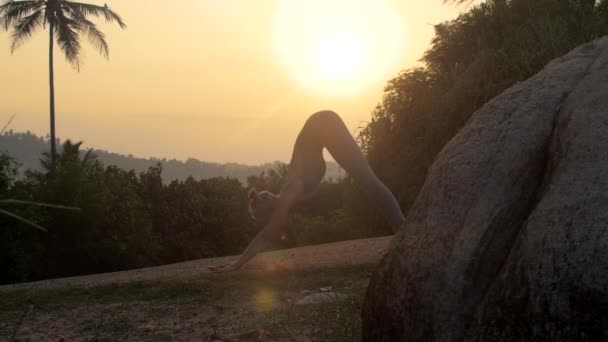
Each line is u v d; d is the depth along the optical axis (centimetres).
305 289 594
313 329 443
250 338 434
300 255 924
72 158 2550
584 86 269
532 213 234
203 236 3369
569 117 259
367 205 1839
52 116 3459
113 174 3072
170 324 495
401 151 1734
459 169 290
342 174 1959
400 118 1742
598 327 190
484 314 229
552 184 238
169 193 3331
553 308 203
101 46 3466
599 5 1603
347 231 1920
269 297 566
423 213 291
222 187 3691
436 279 261
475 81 1546
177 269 963
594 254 199
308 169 577
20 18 3300
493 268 254
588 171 228
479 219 267
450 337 247
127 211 2550
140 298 597
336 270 684
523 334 211
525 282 216
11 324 520
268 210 598
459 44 1819
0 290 739
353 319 451
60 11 3350
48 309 572
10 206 1830
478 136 300
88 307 574
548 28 1480
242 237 3459
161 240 2989
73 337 471
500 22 1708
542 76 313
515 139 286
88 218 2241
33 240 2091
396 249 291
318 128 547
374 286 293
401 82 1839
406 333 265
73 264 2273
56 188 2216
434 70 1859
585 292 196
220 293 591
